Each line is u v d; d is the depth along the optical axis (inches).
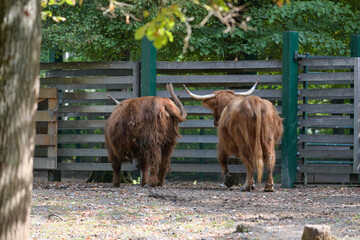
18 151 486.0
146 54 1526.8
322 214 925.8
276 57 2018.9
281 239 703.7
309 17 1926.7
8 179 482.6
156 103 1279.5
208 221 865.5
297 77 1481.3
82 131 2578.7
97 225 839.1
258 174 1176.2
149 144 1273.4
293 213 942.4
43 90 1598.2
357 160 1467.8
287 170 1459.2
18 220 493.0
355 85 1464.1
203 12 1660.9
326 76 1477.6
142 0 1542.8
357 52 1512.1
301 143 1508.4
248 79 1524.4
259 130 1178.0
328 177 1507.1
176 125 1326.3
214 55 1957.4
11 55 476.7
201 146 2279.8
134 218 898.1
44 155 1656.0
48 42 1644.9
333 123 1480.1
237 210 979.3
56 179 1676.9
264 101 1219.9
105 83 1595.7
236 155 1306.6
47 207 999.6
